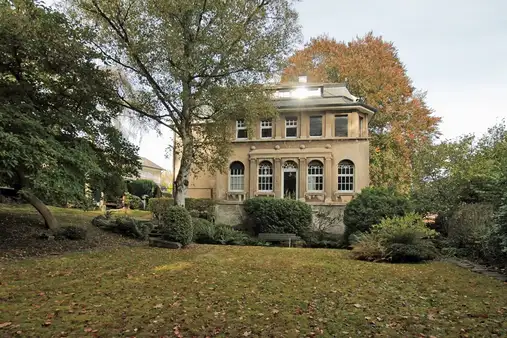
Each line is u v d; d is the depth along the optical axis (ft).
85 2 48.16
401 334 15.71
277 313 18.54
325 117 79.66
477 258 39.06
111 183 52.19
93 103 46.70
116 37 50.26
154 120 57.93
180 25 49.39
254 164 81.20
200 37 49.26
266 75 54.08
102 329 15.85
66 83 42.63
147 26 48.14
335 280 27.61
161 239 47.98
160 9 47.09
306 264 35.19
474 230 39.06
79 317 17.44
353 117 78.59
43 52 38.27
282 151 79.97
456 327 16.65
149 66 50.26
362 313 18.81
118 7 47.57
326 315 18.37
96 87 44.45
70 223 55.42
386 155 100.78
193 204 76.33
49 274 27.48
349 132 78.59
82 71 42.01
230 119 57.82
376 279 28.25
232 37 49.49
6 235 42.16
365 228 54.85
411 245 38.14
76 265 31.58
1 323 16.38
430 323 17.25
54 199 41.06
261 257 39.93
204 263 34.53
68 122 40.01
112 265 32.17
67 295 21.57
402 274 30.66
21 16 36.19
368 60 106.32
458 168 53.62
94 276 27.30
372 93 103.76
